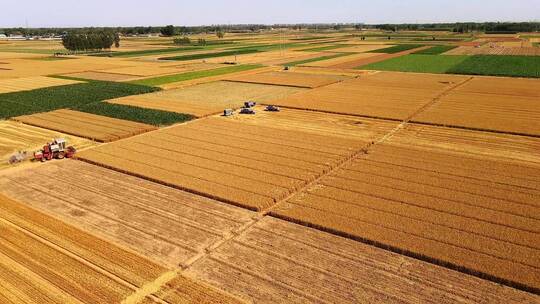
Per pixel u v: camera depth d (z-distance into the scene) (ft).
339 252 64.64
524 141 121.70
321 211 77.10
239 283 57.36
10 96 195.11
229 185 88.94
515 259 61.67
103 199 84.02
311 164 101.65
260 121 146.72
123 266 61.11
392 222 72.64
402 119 147.23
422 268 60.59
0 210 79.00
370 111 159.94
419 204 79.66
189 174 95.50
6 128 139.13
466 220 73.46
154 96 195.83
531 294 55.01
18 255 64.23
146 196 85.20
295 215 75.31
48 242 67.87
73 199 84.17
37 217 76.18
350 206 79.10
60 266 61.41
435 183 89.97
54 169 100.94
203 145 118.11
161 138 125.39
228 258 63.31
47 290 55.98
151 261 62.23
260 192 85.10
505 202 80.59
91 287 56.54
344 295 54.85
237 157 107.65
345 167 100.68
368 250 65.10
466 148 115.55
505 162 102.94
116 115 154.40
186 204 81.30
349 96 192.44
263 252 64.80
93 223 74.33
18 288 56.44
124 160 105.29
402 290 55.83
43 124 142.00
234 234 70.18
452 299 54.03
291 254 64.23
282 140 122.72
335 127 138.31
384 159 106.01
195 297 54.08
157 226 73.05
